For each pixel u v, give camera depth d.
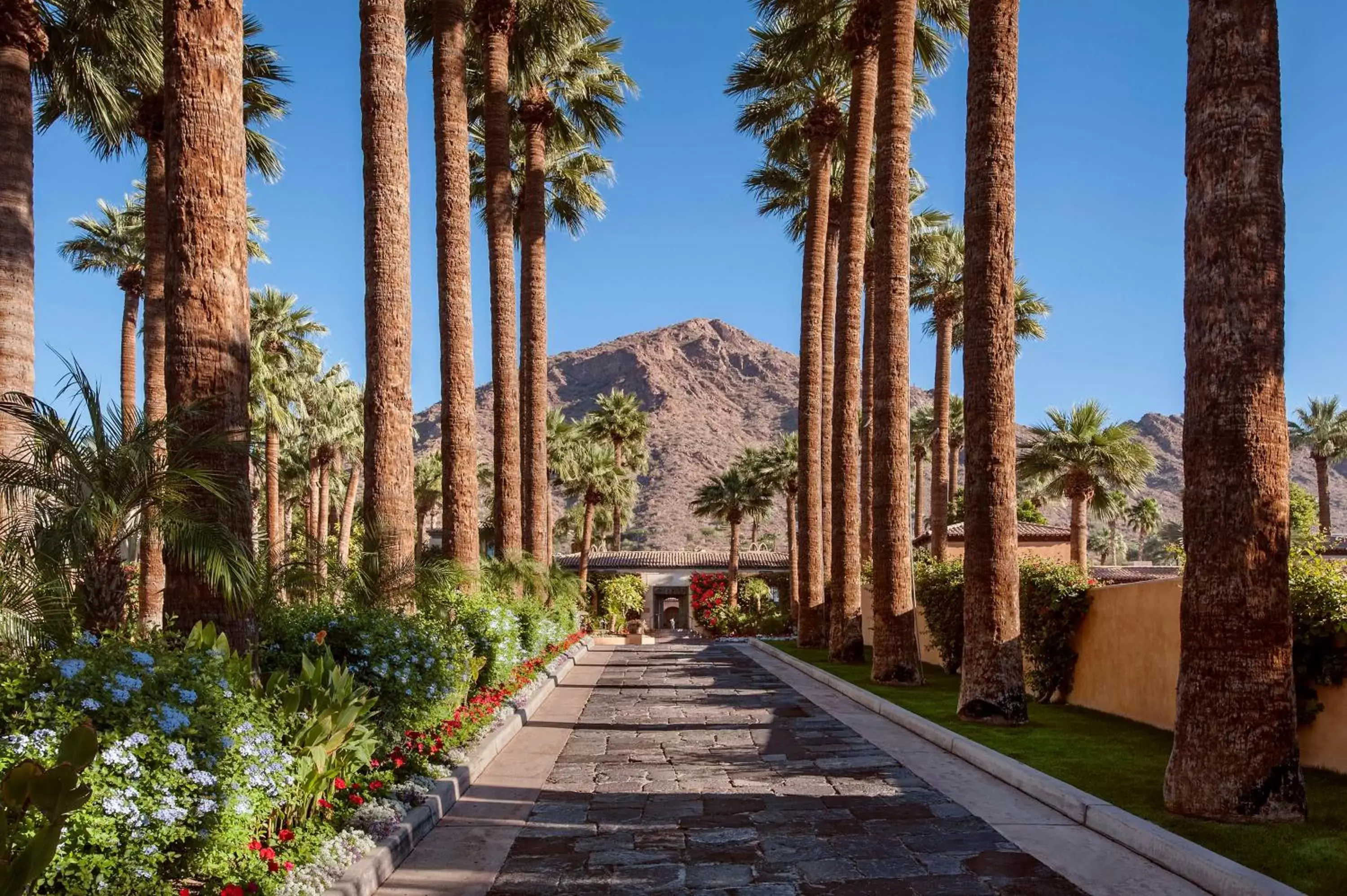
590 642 31.98
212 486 6.68
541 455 24.08
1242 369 6.82
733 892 5.59
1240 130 6.97
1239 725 6.65
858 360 22.03
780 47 23.80
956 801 7.85
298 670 8.03
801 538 26.88
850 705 14.55
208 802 4.45
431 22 20.36
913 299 35.16
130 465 6.64
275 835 5.63
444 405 16.38
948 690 15.86
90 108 17.77
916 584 22.00
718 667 22.59
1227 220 6.95
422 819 6.86
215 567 6.44
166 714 4.41
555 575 25.72
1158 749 9.66
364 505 12.78
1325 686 8.47
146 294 18.75
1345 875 5.39
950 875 5.84
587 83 26.41
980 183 12.32
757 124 28.28
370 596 11.46
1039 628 14.05
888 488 17.03
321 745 6.14
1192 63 7.23
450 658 9.91
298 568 9.66
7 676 4.31
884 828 6.98
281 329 38.34
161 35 16.62
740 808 7.66
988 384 12.06
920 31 22.44
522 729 12.08
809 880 5.77
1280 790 6.58
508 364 21.45
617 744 10.91
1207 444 6.91
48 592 6.38
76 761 3.13
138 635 6.01
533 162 24.38
